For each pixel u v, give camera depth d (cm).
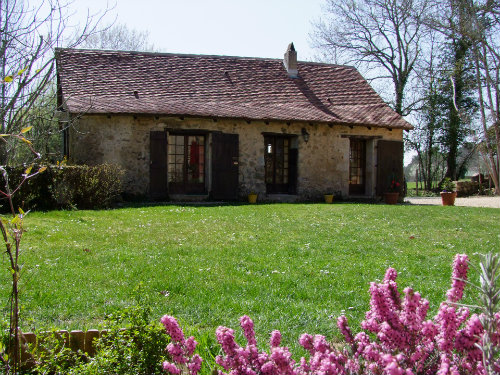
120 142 1638
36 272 583
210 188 1742
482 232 1045
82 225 998
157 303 475
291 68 2142
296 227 1041
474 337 216
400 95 3119
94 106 1588
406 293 233
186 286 541
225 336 227
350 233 979
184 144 1758
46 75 557
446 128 3036
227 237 895
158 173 1670
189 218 1145
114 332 326
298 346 369
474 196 2639
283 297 511
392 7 2941
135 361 307
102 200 1376
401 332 227
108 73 1862
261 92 1997
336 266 670
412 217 1266
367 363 223
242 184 1783
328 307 476
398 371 183
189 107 1728
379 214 1308
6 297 470
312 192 1866
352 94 2114
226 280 571
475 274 604
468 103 3023
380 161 1939
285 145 1897
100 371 301
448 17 2453
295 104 1955
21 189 1239
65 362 310
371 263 693
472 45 2686
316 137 1870
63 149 1762
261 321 429
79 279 560
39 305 461
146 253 726
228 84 1994
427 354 229
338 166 1897
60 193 1309
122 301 475
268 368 218
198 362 245
